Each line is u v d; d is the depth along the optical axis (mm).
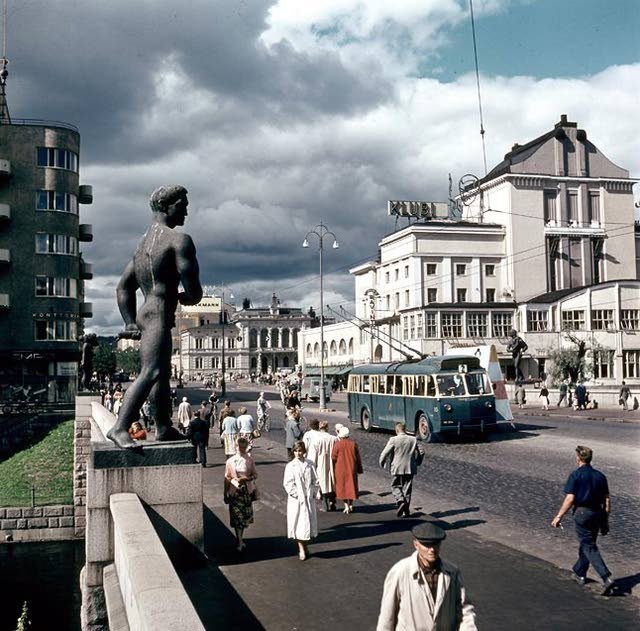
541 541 11453
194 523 9266
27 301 54062
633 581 9180
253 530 12594
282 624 7719
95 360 99812
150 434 29125
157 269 9797
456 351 33000
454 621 4707
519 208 75375
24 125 54781
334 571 9797
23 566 24734
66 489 31453
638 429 30766
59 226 55219
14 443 41281
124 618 6066
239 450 11156
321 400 49062
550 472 18859
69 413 46969
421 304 72875
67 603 21031
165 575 5180
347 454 14141
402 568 4758
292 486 10430
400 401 29844
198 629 3984
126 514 7613
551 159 77938
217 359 157125
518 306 69562
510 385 52688
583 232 76938
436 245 73875
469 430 27078
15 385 53656
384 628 4750
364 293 86938
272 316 160500
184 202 10203
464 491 16391
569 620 7766
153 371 9727
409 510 14156
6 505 28609
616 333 67250
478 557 10500
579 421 36094
